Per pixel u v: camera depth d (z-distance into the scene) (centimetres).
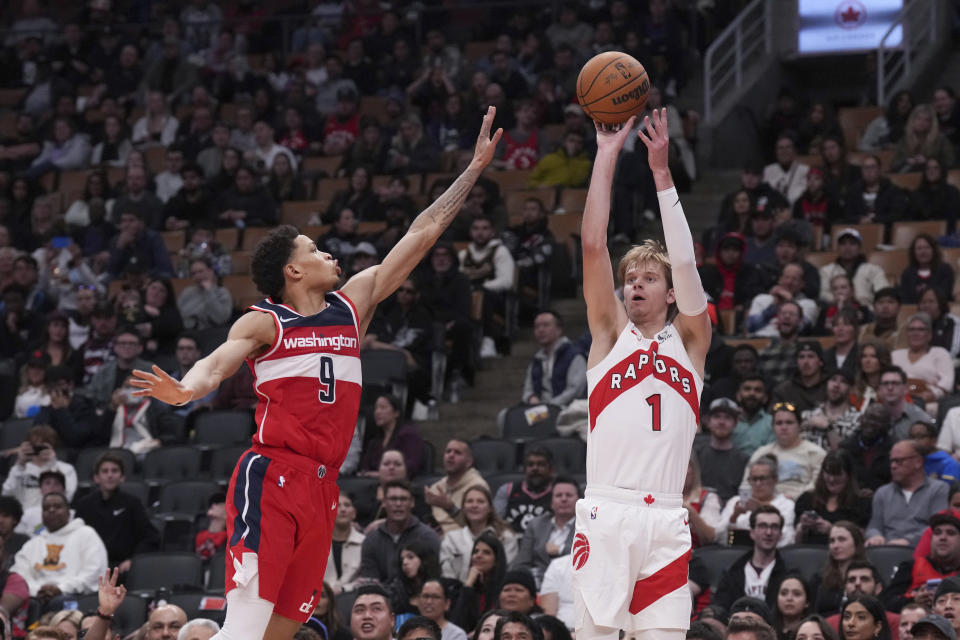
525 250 1670
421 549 1038
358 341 577
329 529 563
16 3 2605
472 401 1545
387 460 1212
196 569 1166
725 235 1511
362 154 1966
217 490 1311
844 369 1246
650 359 570
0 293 1764
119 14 2548
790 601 922
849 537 952
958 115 1825
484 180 1794
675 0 2202
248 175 1898
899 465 1056
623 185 1733
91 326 1611
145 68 2333
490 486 1229
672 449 564
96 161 2144
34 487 1323
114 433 1461
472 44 2256
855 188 1666
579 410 1322
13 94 2369
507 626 806
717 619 863
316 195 1928
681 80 2108
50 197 2002
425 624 867
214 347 1568
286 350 555
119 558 1241
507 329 1616
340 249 1681
